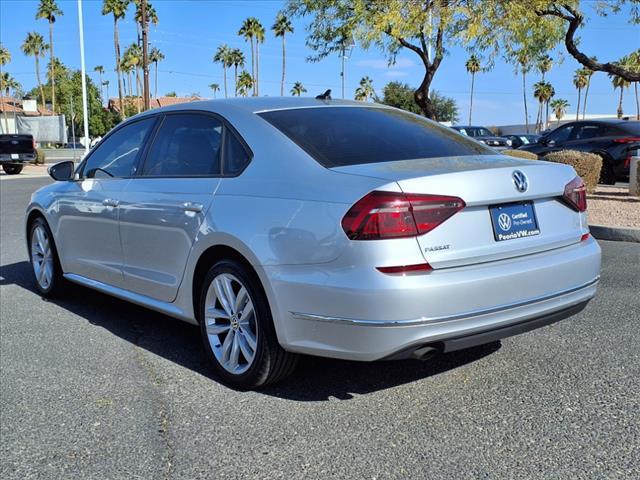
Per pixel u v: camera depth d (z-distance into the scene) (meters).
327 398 3.64
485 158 3.67
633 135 14.05
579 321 4.94
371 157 3.54
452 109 48.28
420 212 3.06
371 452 3.01
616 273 6.57
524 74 14.29
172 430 3.30
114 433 3.28
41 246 6.08
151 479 2.84
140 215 4.44
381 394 3.68
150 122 4.83
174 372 4.12
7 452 3.12
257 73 64.94
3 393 3.82
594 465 2.84
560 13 11.41
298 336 3.33
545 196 3.55
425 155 3.65
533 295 3.37
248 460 2.97
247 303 3.68
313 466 2.90
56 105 82.31
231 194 3.75
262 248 3.43
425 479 2.77
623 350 4.28
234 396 3.71
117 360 4.36
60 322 5.32
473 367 4.04
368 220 3.03
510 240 3.35
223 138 4.05
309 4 14.41
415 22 12.10
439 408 3.47
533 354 4.24
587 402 3.48
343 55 15.17
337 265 3.12
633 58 13.16
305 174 3.45
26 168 32.72
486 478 2.76
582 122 14.94
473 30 11.91
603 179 14.42
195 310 4.10
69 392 3.82
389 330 3.01
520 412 3.39
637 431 3.14
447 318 3.07
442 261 3.10
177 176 4.28
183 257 4.07
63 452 3.10
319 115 4.03
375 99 42.34
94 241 5.10
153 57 72.38
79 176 5.54
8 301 6.05
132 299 4.68
